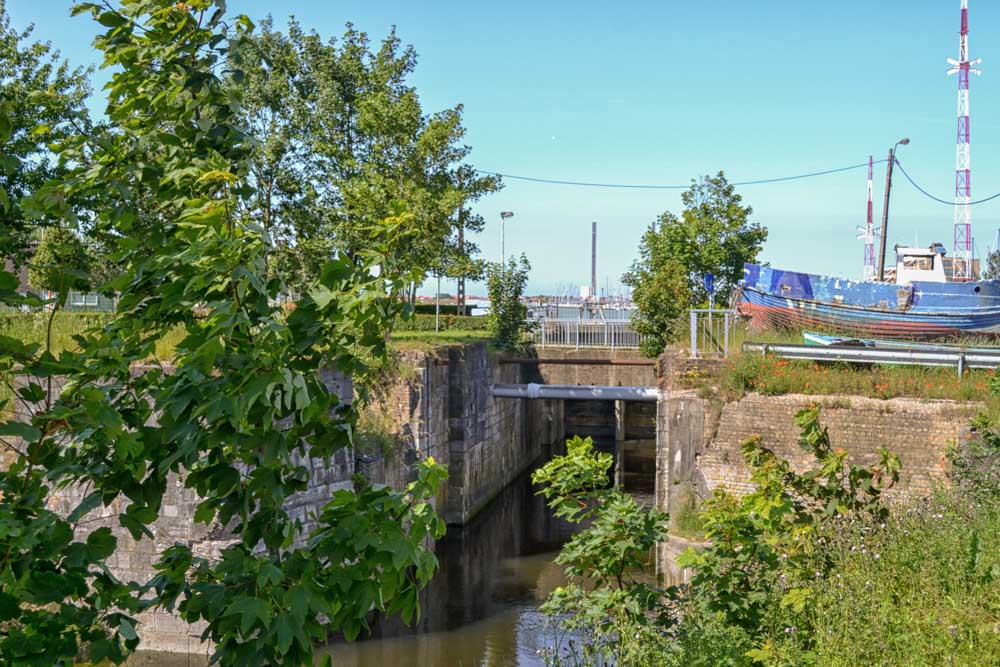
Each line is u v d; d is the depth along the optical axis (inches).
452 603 833.5
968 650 263.7
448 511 1137.4
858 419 789.9
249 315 169.0
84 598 164.1
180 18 182.9
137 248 187.2
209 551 600.1
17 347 161.3
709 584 316.2
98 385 183.0
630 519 316.2
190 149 189.6
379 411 1003.3
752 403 844.6
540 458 1715.1
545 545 1079.0
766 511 315.6
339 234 1214.9
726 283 1545.3
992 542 326.6
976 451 478.6
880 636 269.3
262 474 172.1
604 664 313.0
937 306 1089.4
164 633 601.0
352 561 175.3
